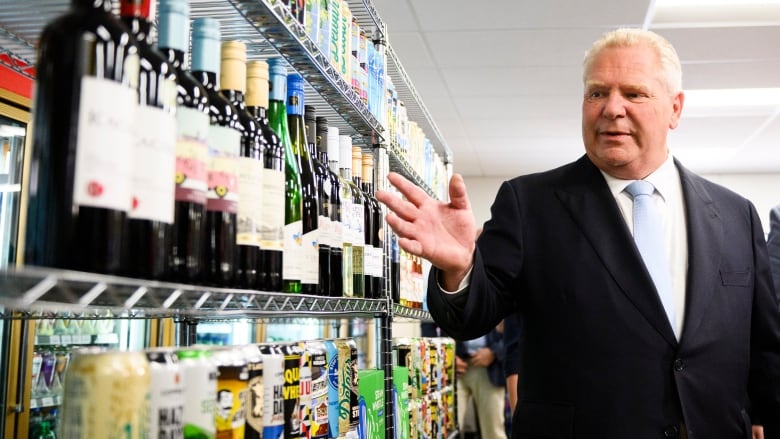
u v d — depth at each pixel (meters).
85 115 0.72
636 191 1.76
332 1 1.76
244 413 0.97
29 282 0.66
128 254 0.78
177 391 0.82
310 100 2.03
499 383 4.89
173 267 0.90
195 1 1.33
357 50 1.98
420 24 4.30
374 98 2.18
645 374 1.60
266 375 1.05
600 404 1.61
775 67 5.03
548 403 1.68
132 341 3.10
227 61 1.12
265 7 1.26
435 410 3.10
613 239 1.70
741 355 1.68
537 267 1.75
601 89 1.72
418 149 3.24
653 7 4.11
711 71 5.12
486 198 8.42
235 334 4.12
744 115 6.05
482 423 4.94
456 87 5.43
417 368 2.82
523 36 4.49
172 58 0.94
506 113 6.07
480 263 1.54
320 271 1.54
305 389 1.24
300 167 1.47
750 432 1.67
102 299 0.84
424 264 3.20
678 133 6.60
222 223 1.01
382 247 2.09
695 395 1.60
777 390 1.77
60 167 0.72
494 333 4.95
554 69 5.06
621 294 1.65
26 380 2.60
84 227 0.71
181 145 0.92
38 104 0.74
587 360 1.64
